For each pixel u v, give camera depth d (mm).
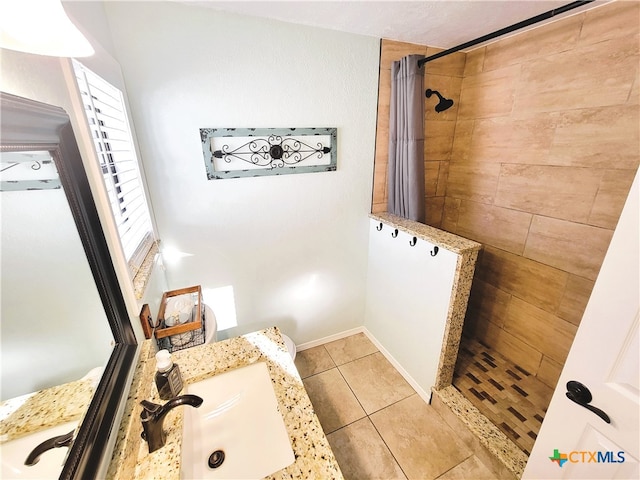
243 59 1437
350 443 1587
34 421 479
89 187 681
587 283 1515
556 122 1507
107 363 715
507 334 1987
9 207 454
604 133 1338
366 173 1972
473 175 2021
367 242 2176
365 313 2424
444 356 1619
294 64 1545
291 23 1475
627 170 1291
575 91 1410
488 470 1454
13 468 434
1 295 441
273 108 1573
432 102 1946
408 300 1846
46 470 476
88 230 656
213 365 1046
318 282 2113
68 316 583
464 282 1449
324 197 1899
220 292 1804
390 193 2004
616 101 1280
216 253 1709
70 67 710
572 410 890
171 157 1439
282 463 783
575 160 1462
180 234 1584
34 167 506
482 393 1736
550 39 1467
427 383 1793
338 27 1533
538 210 1668
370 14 1370
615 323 741
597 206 1414
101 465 568
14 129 434
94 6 1029
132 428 706
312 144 1739
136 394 770
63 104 682
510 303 1929
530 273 1773
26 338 483
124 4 1184
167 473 683
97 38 1034
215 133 1479
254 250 1811
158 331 1170
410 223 1825
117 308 764
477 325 2205
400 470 1459
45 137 525
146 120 1342
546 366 1777
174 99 1366
